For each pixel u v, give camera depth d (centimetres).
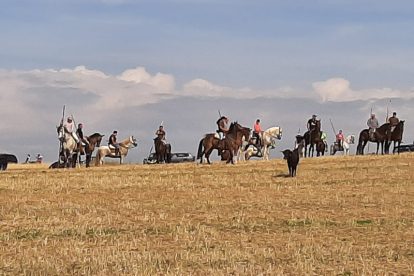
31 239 1739
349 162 3853
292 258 1477
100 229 1866
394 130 4369
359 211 2155
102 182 3056
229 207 2280
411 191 2602
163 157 4856
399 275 1334
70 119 4025
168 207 2297
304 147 4562
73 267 1413
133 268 1388
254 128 4528
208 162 4000
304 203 2344
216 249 1584
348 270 1370
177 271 1361
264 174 3319
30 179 3206
